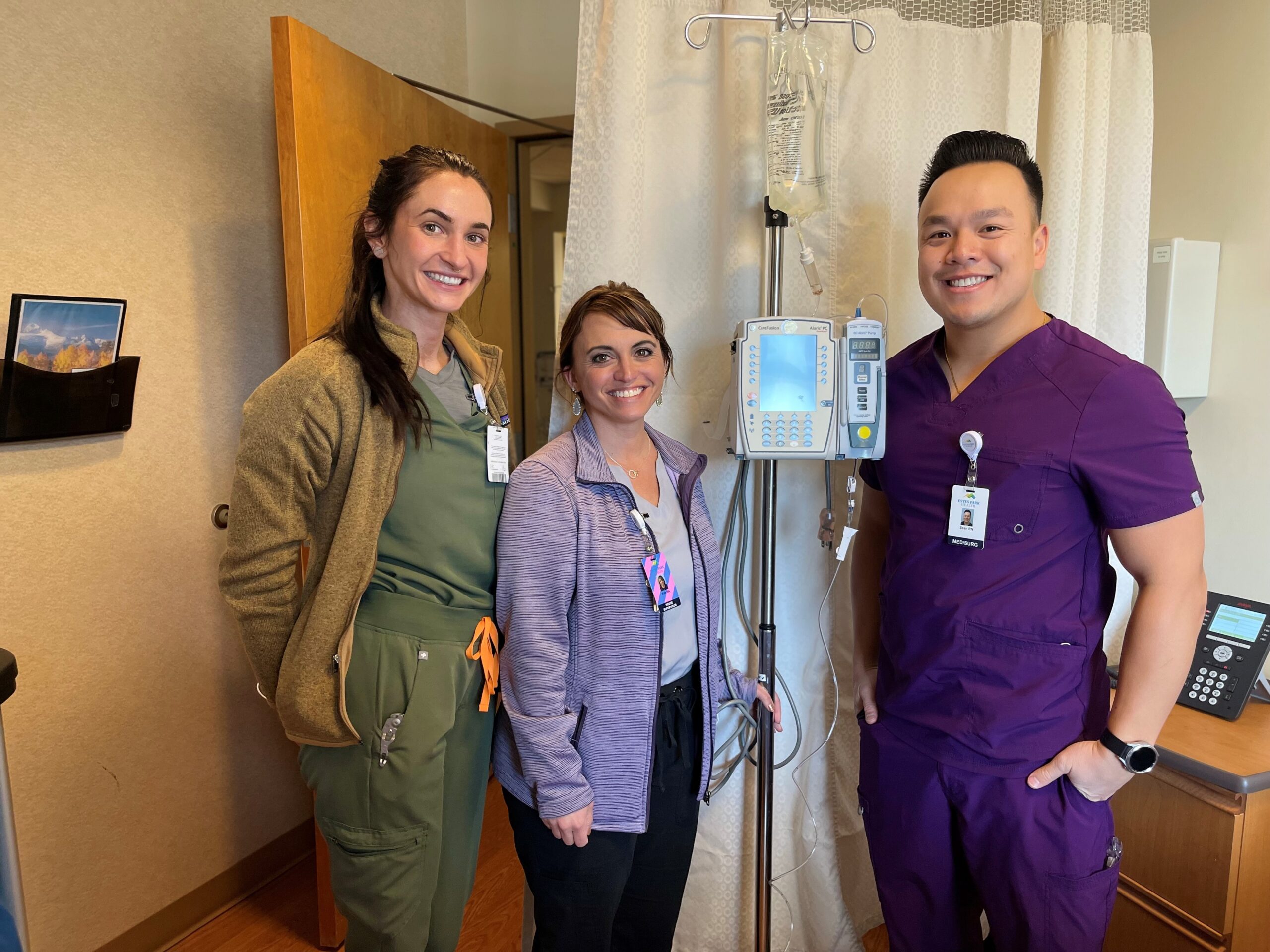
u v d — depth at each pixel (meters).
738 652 1.74
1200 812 1.38
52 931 1.64
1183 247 1.78
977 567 1.20
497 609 1.26
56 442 1.59
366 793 1.18
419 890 1.21
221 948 1.88
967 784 1.23
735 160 1.60
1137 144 1.71
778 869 1.79
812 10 1.57
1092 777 1.16
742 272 1.63
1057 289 1.67
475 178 1.24
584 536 1.24
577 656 1.26
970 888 1.37
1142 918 1.49
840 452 1.34
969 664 1.21
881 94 1.62
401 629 1.18
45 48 1.53
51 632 1.60
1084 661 1.20
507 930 1.95
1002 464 1.18
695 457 1.45
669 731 1.34
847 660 1.75
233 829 2.04
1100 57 1.65
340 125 1.81
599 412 1.32
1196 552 1.13
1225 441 1.85
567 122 2.71
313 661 1.15
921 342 1.39
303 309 1.70
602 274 1.57
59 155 1.56
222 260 1.92
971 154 1.22
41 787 1.60
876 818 1.38
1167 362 1.82
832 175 1.63
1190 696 1.59
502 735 1.35
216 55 1.87
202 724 1.94
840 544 1.70
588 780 1.25
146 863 1.82
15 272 1.50
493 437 1.29
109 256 1.66
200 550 1.91
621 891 1.31
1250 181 1.76
